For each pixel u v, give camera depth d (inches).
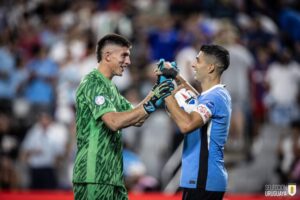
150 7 2293.3
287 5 2169.0
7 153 1742.1
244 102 1598.2
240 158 1608.0
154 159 1679.4
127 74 1852.9
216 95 828.0
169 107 815.7
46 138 1712.6
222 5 2129.7
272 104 1818.4
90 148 843.4
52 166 1692.9
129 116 818.8
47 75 1937.7
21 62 2069.4
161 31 2037.4
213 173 815.7
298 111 1829.5
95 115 834.2
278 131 1749.5
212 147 820.6
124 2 2337.6
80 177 844.0
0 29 2375.7
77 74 1911.9
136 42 2058.3
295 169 1502.2
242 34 2006.6
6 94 1975.9
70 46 2044.8
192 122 802.2
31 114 1884.8
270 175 1617.9
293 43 2065.7
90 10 2278.5
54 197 1362.0
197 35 1903.3
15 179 1651.1
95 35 2132.1
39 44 2193.7
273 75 1847.9
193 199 817.5
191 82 1621.6
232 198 1311.5
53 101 1894.7
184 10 2213.3
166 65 843.4
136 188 1513.3
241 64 1604.3
